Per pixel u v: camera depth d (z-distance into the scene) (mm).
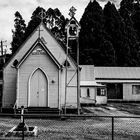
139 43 69500
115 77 49719
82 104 40312
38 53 29172
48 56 29172
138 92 47938
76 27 27844
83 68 48656
